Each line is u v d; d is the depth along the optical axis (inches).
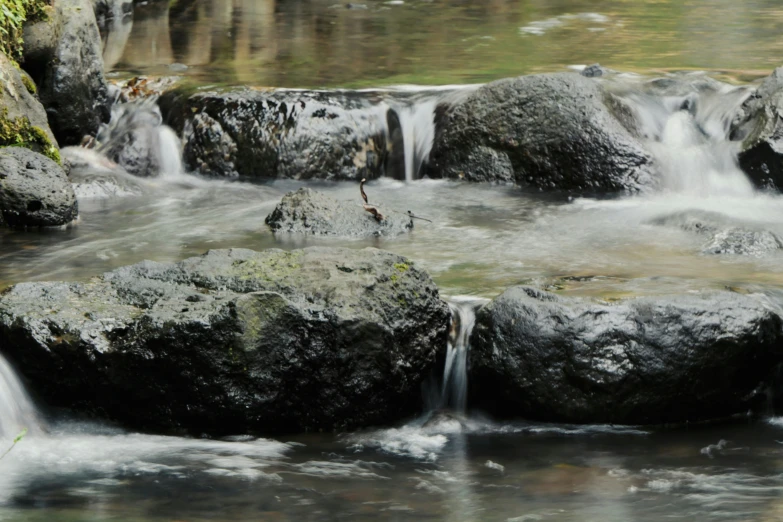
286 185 516.1
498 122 522.3
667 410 288.8
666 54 650.8
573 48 679.7
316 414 287.7
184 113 536.7
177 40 714.2
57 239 410.0
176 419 285.0
